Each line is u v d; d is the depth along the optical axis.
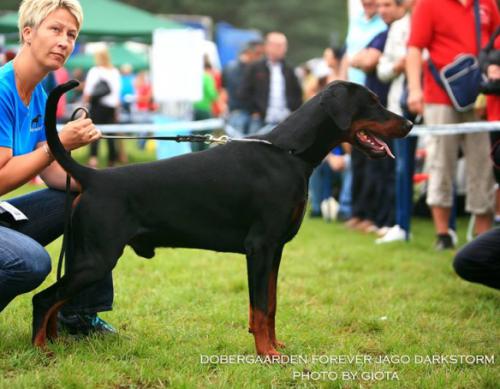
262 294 3.55
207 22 25.30
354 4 7.81
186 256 6.30
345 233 8.01
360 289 5.30
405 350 3.92
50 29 3.46
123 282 5.22
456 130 6.02
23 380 3.15
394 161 7.74
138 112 17.11
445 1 6.32
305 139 3.62
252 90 10.53
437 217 6.86
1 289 3.46
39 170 3.51
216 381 3.36
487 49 5.34
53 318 3.69
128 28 14.78
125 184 3.43
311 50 37.88
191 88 10.52
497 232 4.53
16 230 3.76
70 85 3.32
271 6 38.41
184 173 3.49
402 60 6.96
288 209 3.54
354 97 3.72
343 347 3.93
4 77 3.46
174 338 3.96
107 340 3.81
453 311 4.76
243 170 3.53
